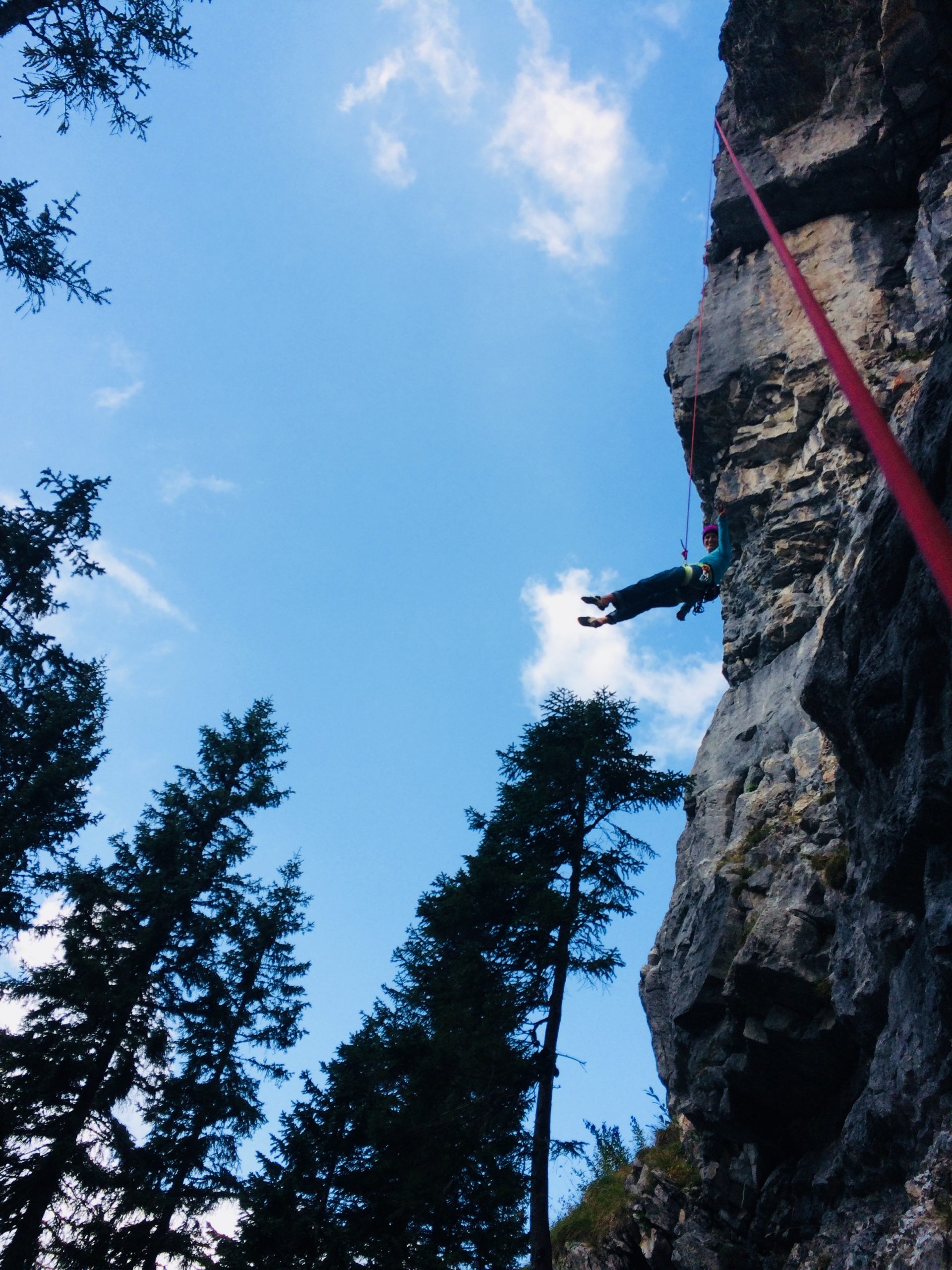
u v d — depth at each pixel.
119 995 16.73
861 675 11.78
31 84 10.68
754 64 23.61
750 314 22.50
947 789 10.45
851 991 13.50
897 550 11.55
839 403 19.72
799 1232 14.20
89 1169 15.52
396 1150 15.49
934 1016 11.30
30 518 16.03
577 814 17.80
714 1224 15.66
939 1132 10.91
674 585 12.02
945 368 11.32
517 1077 15.16
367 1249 14.67
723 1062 15.66
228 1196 16.25
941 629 10.61
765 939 14.88
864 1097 12.66
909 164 21.47
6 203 10.59
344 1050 18.27
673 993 16.73
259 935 19.03
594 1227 17.75
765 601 19.75
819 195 22.66
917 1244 9.92
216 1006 18.25
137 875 19.08
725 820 17.89
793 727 17.98
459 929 17.28
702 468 22.34
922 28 20.05
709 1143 16.31
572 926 15.95
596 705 18.78
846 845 15.15
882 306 20.53
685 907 17.58
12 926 17.33
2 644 15.66
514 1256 14.62
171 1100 17.19
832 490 19.45
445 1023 15.52
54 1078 16.08
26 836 17.02
